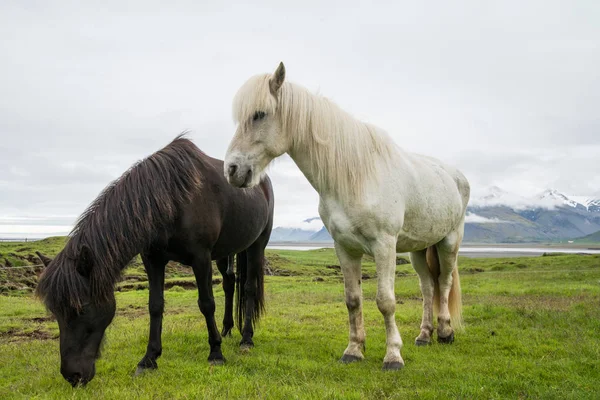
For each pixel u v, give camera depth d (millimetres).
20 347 6512
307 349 6133
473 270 27453
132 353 5812
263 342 6664
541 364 5121
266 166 4984
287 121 4879
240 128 4770
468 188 6859
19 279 16734
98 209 4434
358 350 5520
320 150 4914
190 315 9430
